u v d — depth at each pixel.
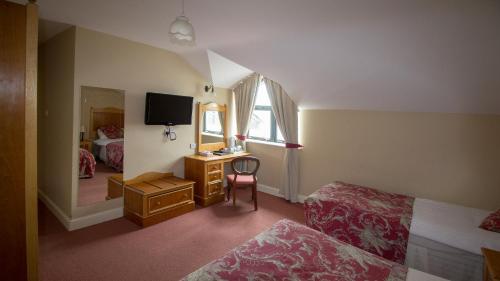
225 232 2.98
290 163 4.07
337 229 2.64
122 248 2.58
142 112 3.43
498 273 1.34
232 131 4.81
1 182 0.99
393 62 2.43
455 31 1.89
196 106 4.11
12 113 1.00
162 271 2.24
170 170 3.85
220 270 1.40
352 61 2.63
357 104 3.35
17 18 0.99
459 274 2.02
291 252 1.60
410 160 3.11
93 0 2.09
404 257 2.25
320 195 2.94
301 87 3.44
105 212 3.17
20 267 1.05
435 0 1.65
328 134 3.78
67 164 2.96
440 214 2.43
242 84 4.57
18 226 1.04
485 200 2.68
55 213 3.23
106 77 3.04
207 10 2.12
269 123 4.51
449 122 2.84
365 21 2.07
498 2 1.55
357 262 1.50
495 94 2.35
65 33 2.92
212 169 3.87
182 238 2.82
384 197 2.93
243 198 4.21
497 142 2.60
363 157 3.47
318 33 2.40
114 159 3.22
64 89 2.98
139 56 3.33
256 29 2.48
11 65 0.98
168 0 2.01
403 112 3.13
